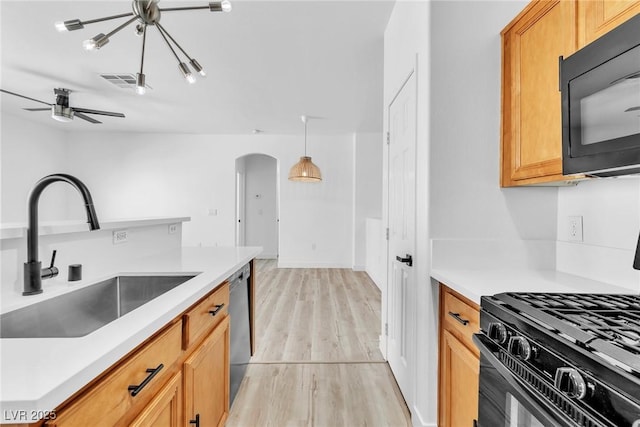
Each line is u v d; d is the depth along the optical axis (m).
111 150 6.34
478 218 1.63
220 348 1.55
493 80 1.64
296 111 4.89
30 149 5.51
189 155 6.40
